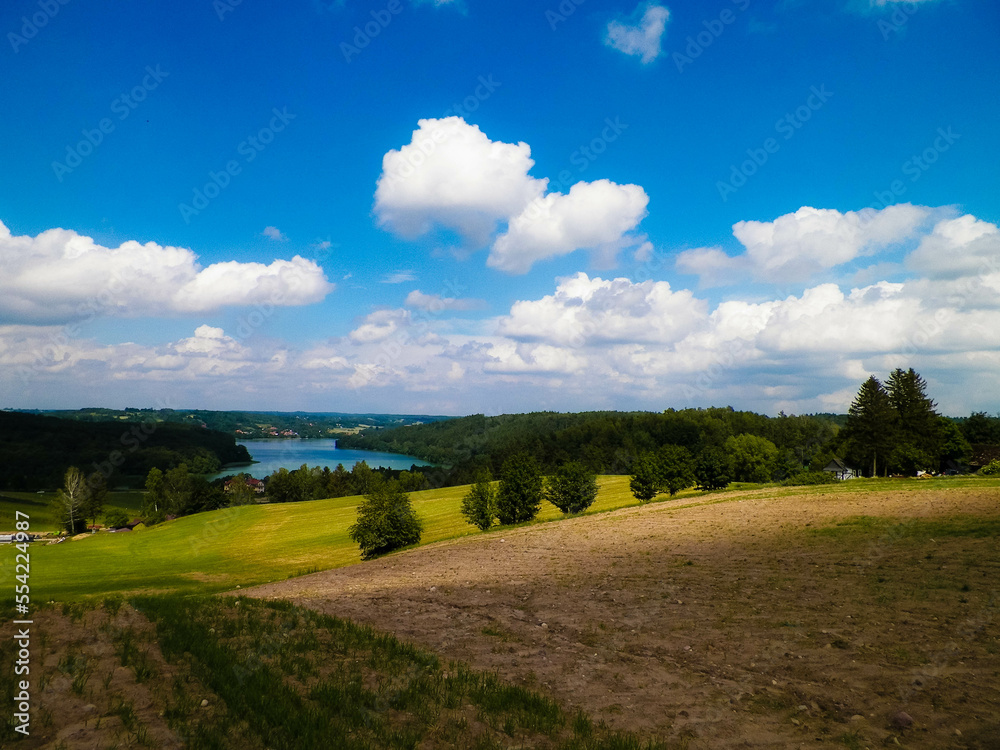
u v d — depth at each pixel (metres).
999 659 8.89
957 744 6.39
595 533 32.88
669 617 13.06
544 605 15.18
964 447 77.00
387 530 46.00
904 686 8.12
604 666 9.88
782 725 7.21
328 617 12.45
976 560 16.33
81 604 12.28
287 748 6.02
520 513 53.12
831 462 86.69
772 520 30.34
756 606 13.47
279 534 68.56
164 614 11.58
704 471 65.31
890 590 13.85
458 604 15.60
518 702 7.96
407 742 6.43
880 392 73.88
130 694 7.28
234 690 7.50
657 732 7.12
